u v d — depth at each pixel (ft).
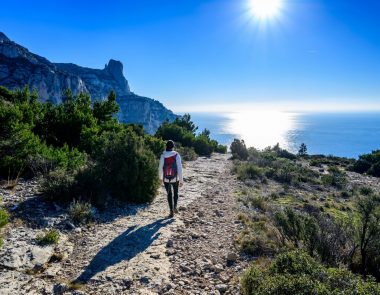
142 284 15.66
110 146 33.04
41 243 19.10
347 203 51.06
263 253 20.95
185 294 15.11
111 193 30.91
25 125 39.32
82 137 52.60
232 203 36.14
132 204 30.83
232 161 88.53
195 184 46.44
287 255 15.75
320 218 24.27
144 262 18.07
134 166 31.40
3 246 17.93
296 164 106.63
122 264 17.72
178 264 18.40
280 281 12.69
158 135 110.32
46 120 54.19
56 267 16.96
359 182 81.61
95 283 15.47
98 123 67.46
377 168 101.65
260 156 109.60
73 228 22.47
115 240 21.35
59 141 53.01
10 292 13.96
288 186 58.90
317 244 20.88
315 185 68.54
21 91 70.49
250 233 24.06
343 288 12.73
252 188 50.55
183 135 109.40
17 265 16.30
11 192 27.73
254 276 15.23
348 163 136.15
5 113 35.88
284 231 23.12
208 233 24.61
